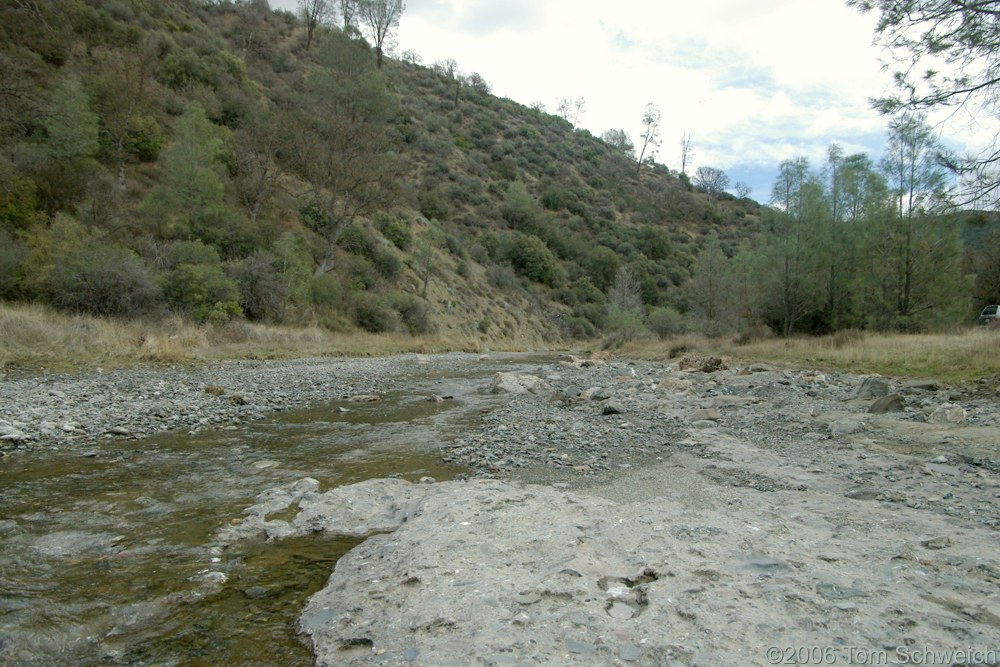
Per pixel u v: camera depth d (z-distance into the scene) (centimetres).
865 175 2353
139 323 1712
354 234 3688
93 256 1747
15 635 277
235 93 3809
